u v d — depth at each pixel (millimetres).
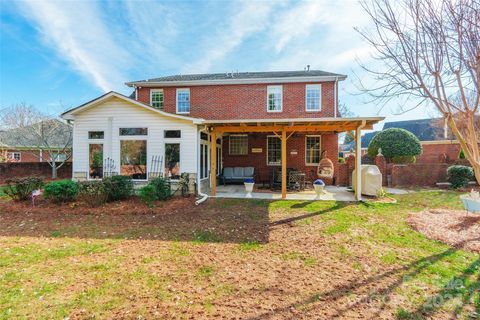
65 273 3885
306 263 4273
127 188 9531
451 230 5906
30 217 7289
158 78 16312
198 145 10609
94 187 8594
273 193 11445
